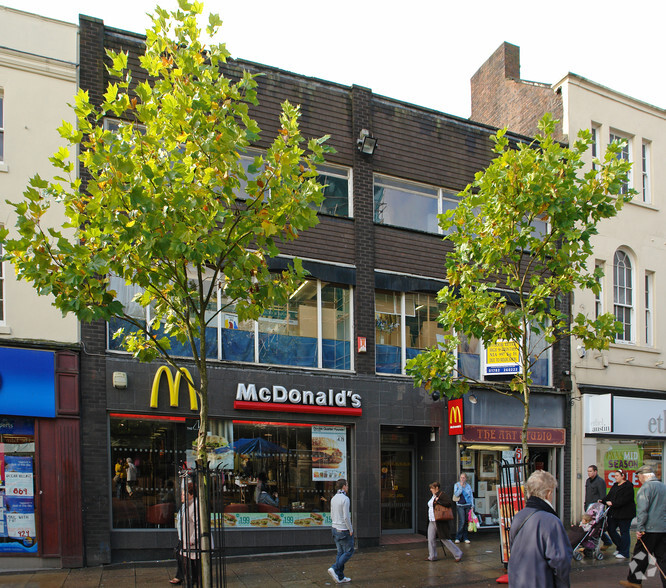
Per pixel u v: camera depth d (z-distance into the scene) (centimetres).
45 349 1088
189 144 729
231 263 773
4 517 1039
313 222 762
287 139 776
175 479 1176
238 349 1278
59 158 714
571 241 1009
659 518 874
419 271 1500
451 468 1462
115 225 695
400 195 1521
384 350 1452
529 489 493
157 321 816
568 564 448
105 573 1027
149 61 770
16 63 1137
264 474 1261
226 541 1199
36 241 694
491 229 1026
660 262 1869
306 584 988
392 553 1262
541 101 1859
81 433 1099
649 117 1909
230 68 1329
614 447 1714
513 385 1094
